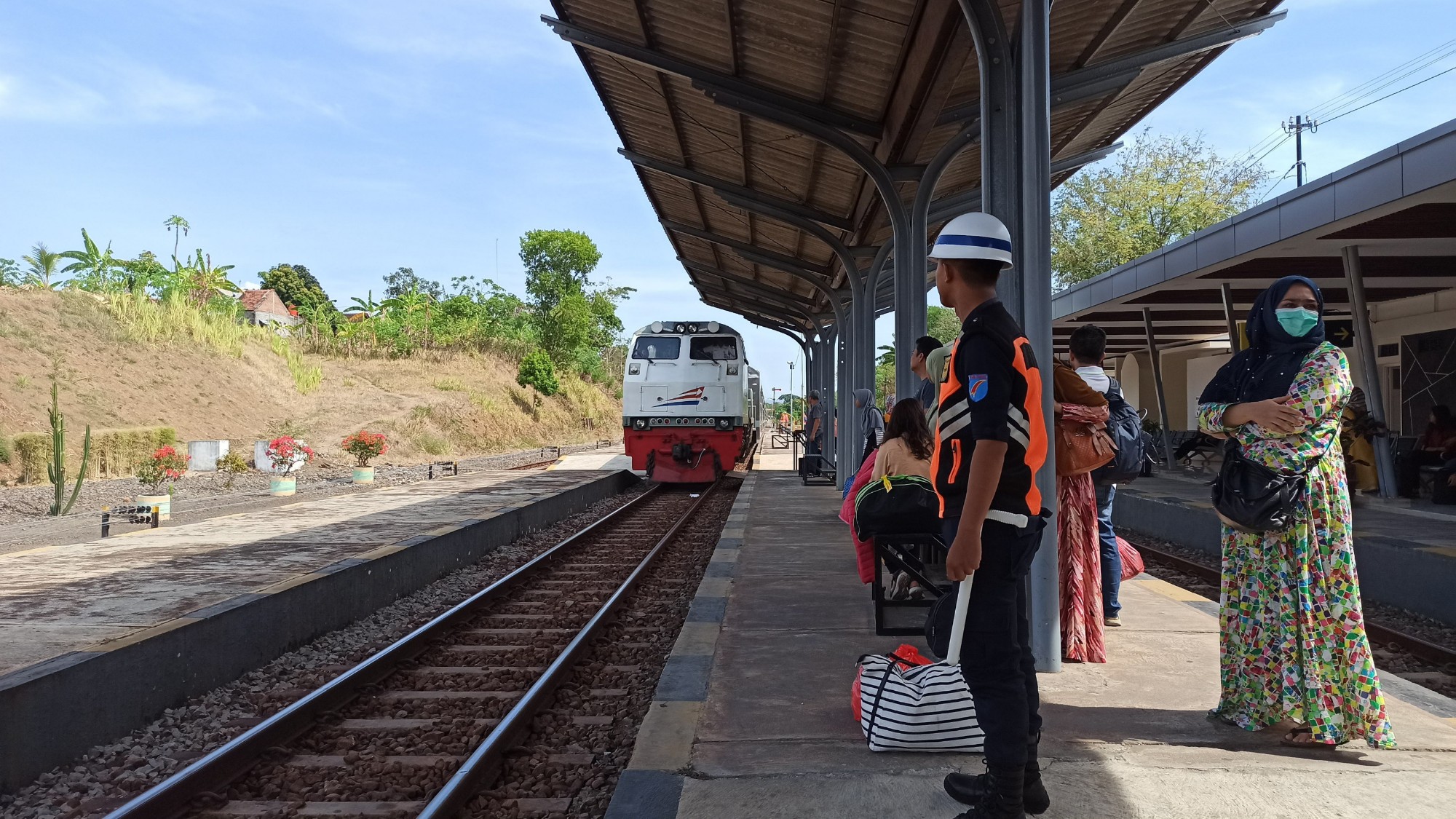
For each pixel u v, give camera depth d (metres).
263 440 23.64
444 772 4.57
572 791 4.31
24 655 5.21
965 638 2.91
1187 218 37.34
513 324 60.78
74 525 12.56
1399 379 18.06
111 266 37.66
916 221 9.86
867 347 14.68
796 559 9.09
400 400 36.94
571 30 9.05
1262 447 3.69
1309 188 11.20
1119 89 8.18
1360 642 3.64
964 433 2.93
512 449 40.22
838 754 3.79
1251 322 3.79
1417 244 12.58
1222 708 4.04
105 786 4.54
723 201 14.89
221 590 7.31
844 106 9.60
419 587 9.91
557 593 9.35
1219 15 7.97
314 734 5.14
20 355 23.91
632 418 21.39
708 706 4.45
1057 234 39.44
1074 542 5.09
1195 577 10.01
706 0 7.71
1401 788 3.33
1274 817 3.11
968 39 6.84
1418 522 10.48
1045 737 3.90
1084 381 4.86
